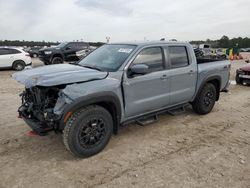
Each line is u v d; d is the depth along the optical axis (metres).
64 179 3.43
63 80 3.66
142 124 4.79
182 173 3.57
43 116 3.85
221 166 3.77
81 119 3.78
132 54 4.46
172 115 5.80
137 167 3.74
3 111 6.34
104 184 3.33
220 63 6.35
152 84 4.71
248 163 3.87
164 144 4.52
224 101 7.69
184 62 5.42
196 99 5.95
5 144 4.46
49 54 17.83
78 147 3.84
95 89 3.82
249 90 9.62
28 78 3.87
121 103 4.29
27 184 3.32
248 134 5.03
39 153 4.15
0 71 15.63
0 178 3.44
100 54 4.97
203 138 4.80
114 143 4.54
